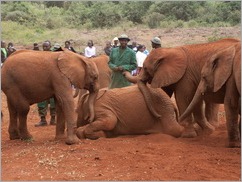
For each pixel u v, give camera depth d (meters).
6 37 34.97
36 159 8.65
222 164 8.19
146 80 11.23
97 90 10.81
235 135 9.67
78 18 41.59
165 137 10.36
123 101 10.91
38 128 13.20
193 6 41.28
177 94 11.12
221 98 10.22
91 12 41.72
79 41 33.81
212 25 37.91
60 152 9.09
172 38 34.00
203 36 33.84
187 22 38.84
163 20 39.59
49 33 36.81
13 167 8.16
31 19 40.72
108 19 40.19
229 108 9.70
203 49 10.94
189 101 11.01
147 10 42.00
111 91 11.09
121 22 40.12
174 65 10.99
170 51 11.15
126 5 42.81
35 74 10.26
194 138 10.64
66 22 40.69
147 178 7.36
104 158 8.48
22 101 10.36
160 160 8.34
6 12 41.28
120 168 7.89
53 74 10.26
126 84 12.34
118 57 12.21
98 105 10.80
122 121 10.85
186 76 10.97
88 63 10.59
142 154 8.76
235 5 40.12
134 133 10.95
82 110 10.99
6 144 10.27
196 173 7.63
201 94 10.18
